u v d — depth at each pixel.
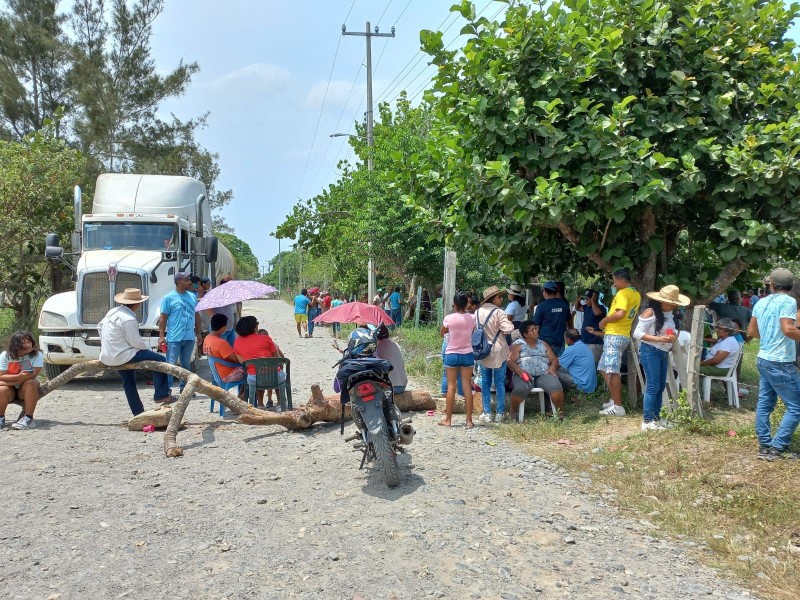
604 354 8.53
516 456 6.94
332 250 29.09
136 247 12.71
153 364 8.16
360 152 25.03
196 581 4.04
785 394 5.94
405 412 9.23
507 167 8.19
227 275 19.39
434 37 8.98
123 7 30.41
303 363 15.55
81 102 28.28
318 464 6.66
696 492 5.64
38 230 17.50
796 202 8.04
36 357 8.29
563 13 8.65
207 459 6.84
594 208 8.58
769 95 8.39
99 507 5.33
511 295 10.88
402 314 26.47
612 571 4.23
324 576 4.12
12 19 27.11
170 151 32.03
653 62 8.54
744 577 4.16
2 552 4.43
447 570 4.22
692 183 7.96
